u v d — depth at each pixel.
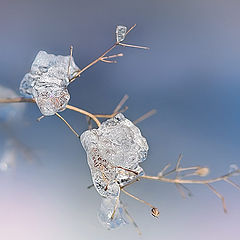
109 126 0.41
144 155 0.41
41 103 0.41
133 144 0.41
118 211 0.41
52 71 0.41
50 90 0.41
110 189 0.40
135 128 0.41
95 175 0.40
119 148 0.40
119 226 0.41
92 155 0.40
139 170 0.41
